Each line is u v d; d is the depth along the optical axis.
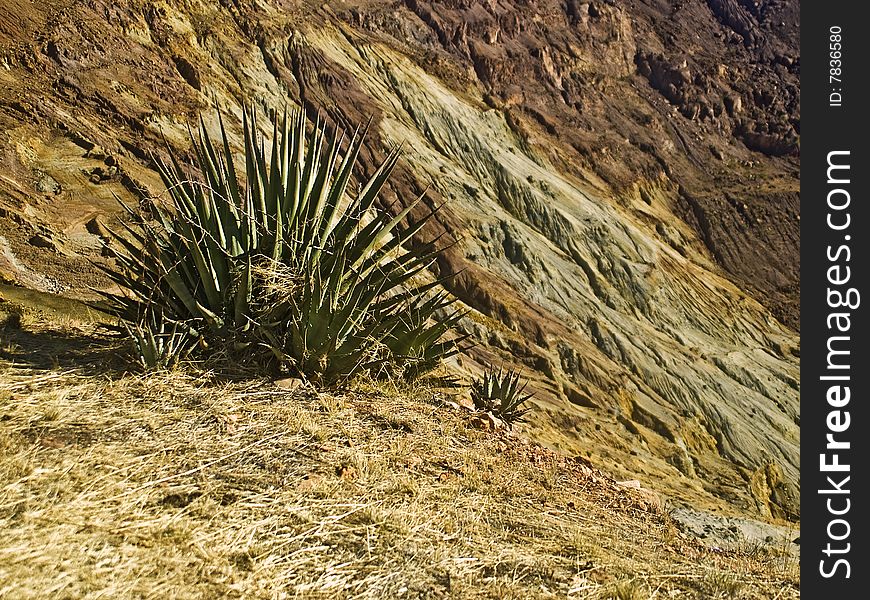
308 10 70.88
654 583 3.95
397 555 3.65
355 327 6.09
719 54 119.00
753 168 97.12
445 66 77.69
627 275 63.25
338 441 4.98
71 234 26.88
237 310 5.97
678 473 38.34
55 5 46.44
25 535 3.07
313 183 6.60
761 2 134.75
